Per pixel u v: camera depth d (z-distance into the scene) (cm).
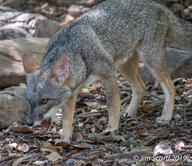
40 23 1559
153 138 951
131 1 1102
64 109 1009
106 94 1039
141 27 1096
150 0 1141
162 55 1123
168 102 1107
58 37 1027
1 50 1291
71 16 1856
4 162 902
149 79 1365
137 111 1173
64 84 946
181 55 1380
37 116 920
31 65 998
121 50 1082
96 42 1017
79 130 1065
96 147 952
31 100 920
